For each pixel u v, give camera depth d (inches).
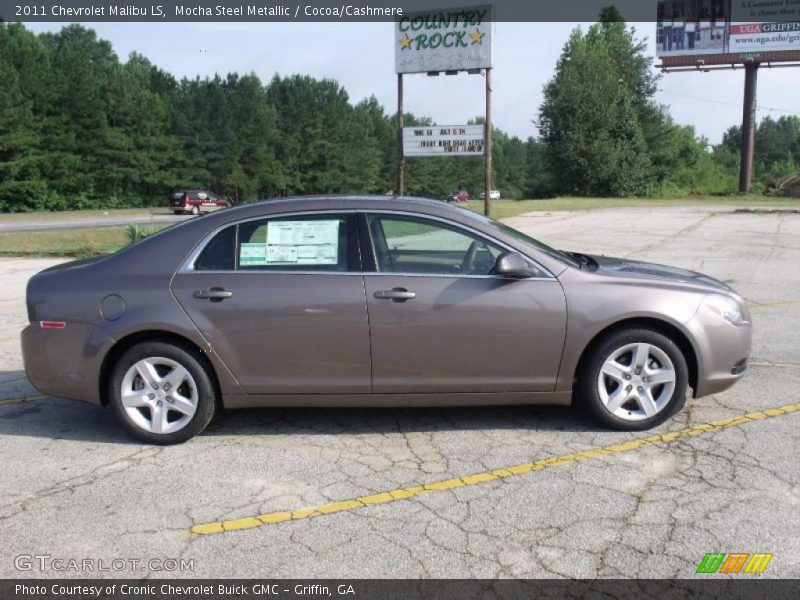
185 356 187.2
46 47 2709.2
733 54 1779.0
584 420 202.1
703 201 1726.1
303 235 189.8
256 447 188.4
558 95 2156.7
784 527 139.6
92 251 756.6
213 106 2787.9
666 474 164.9
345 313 183.2
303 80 3253.0
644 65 2368.4
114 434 200.5
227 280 186.7
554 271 186.9
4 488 165.2
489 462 174.6
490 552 133.4
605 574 125.4
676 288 188.7
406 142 994.7
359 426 202.5
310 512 151.0
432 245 189.2
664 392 189.6
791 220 992.2
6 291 476.4
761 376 240.4
